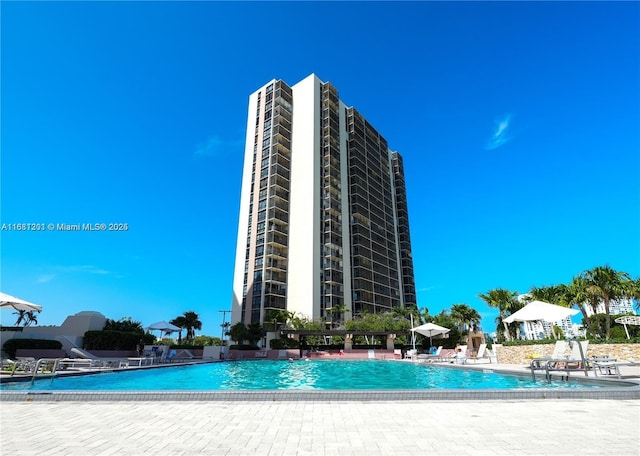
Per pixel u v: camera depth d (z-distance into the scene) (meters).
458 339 46.31
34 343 23.12
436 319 48.78
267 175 64.56
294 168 66.88
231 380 16.75
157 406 6.88
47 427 5.13
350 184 73.06
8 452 3.92
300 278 58.12
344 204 69.12
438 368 21.52
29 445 4.20
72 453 3.88
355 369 23.41
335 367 25.48
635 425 5.05
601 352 17.41
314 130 67.75
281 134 68.25
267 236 59.72
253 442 4.31
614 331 38.59
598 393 7.52
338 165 71.25
